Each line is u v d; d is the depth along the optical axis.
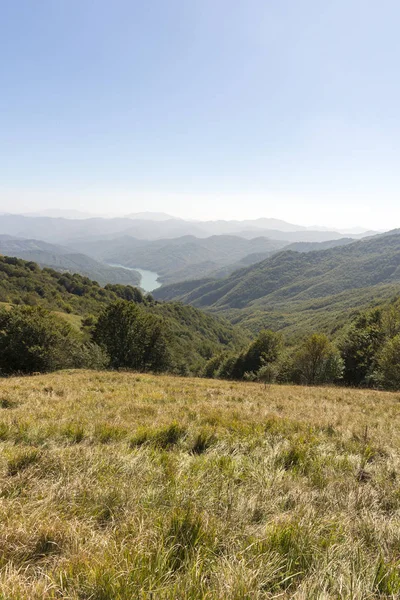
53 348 29.72
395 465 4.62
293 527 2.67
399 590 2.12
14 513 2.75
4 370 28.17
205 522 2.70
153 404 9.12
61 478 3.47
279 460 4.77
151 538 2.48
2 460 3.89
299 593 1.97
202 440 5.46
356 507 3.42
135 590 1.94
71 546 2.44
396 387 22.00
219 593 1.93
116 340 36.09
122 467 3.98
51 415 6.95
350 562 2.39
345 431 6.70
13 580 1.98
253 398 11.88
